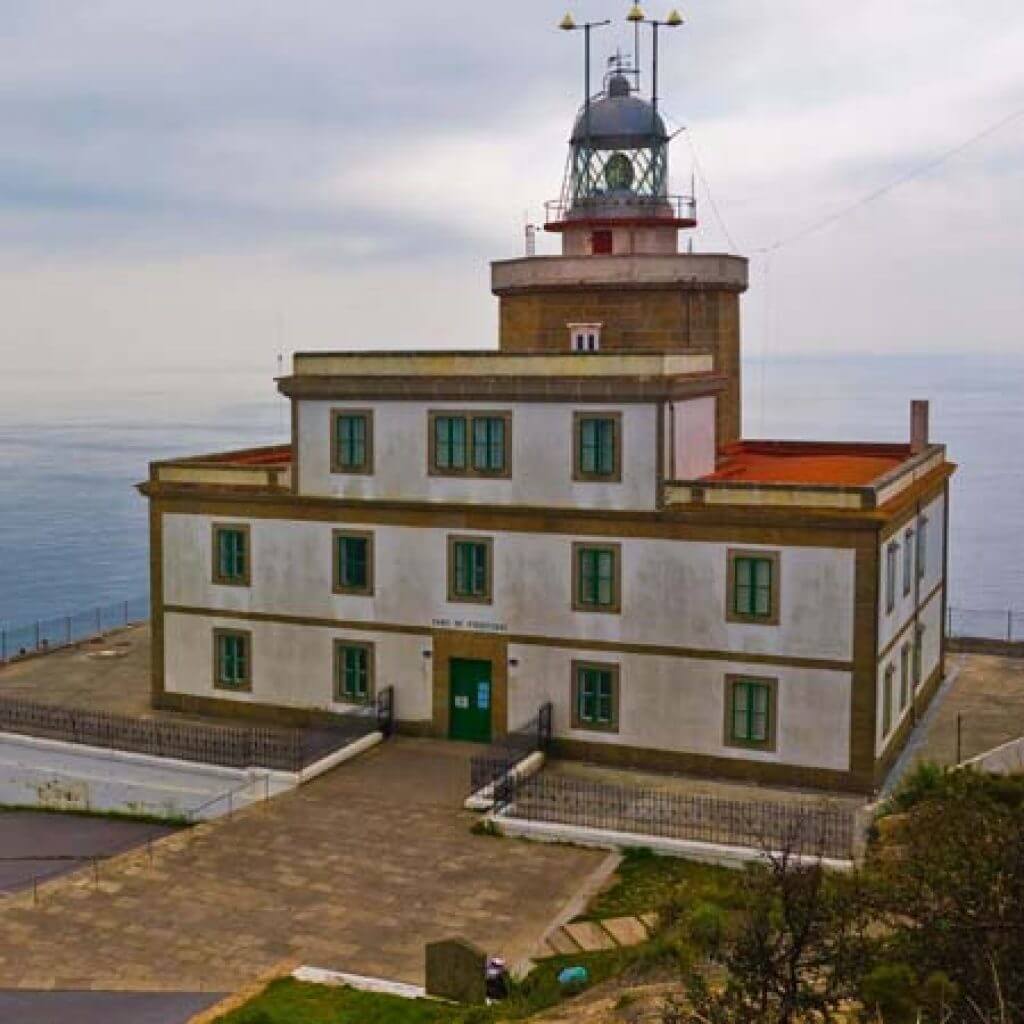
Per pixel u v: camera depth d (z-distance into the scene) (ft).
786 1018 51.03
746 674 113.09
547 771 117.50
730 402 157.48
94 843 114.01
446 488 123.54
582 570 118.83
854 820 101.14
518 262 153.79
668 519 114.52
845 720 109.91
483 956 75.66
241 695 133.49
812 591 110.22
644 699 117.29
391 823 105.60
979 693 141.79
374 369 125.29
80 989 78.89
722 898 81.76
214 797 116.78
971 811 82.43
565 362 118.42
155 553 136.46
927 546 134.00
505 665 122.42
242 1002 75.61
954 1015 49.78
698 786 112.78
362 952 83.82
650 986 68.85
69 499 593.42
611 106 162.71
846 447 154.61
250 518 131.85
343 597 128.57
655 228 160.76
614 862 97.60
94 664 155.22
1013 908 52.85
